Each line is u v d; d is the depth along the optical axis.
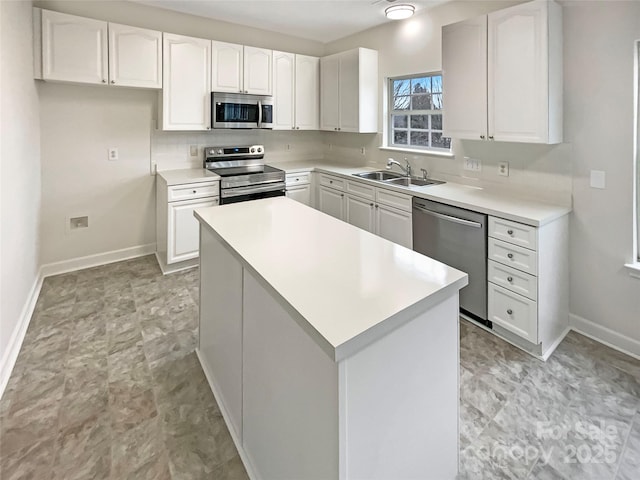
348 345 0.98
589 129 2.45
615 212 2.40
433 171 3.72
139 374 2.19
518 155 2.93
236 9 3.76
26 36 2.83
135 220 4.04
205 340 2.24
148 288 3.34
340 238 1.84
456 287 1.35
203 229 2.18
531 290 2.34
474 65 2.79
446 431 1.44
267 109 4.30
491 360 2.34
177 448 1.68
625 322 2.42
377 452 1.16
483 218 2.58
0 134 2.17
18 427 1.77
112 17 3.53
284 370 1.30
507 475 1.54
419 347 1.25
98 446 1.67
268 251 1.64
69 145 3.56
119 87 3.62
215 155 4.35
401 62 3.97
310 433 1.17
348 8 3.68
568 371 2.22
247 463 1.61
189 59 3.74
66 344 2.47
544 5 2.35
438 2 3.39
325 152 5.28
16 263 2.50
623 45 2.25
